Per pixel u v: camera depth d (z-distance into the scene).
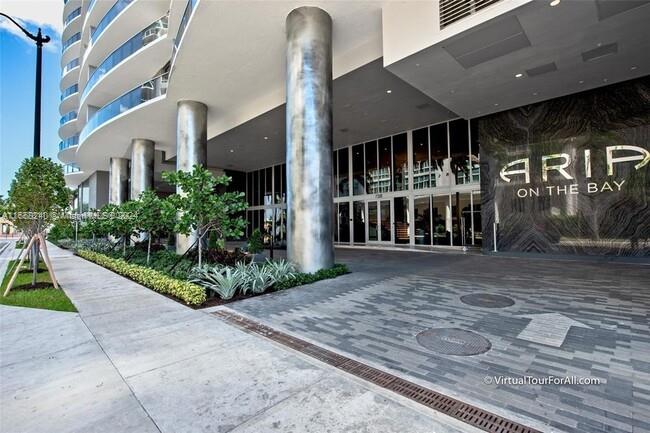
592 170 9.76
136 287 6.94
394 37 7.51
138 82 18.25
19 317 4.68
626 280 6.55
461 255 11.51
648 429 2.06
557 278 6.89
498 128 11.59
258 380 2.74
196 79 11.24
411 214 15.39
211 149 18.94
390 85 10.34
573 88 9.51
